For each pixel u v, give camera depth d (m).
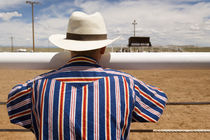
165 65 1.27
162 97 1.08
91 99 0.92
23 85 1.05
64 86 0.94
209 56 1.25
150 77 14.98
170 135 4.58
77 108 0.91
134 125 5.22
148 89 1.07
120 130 0.92
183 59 1.25
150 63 1.26
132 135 4.57
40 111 0.94
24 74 16.77
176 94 9.28
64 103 0.92
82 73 0.96
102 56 1.26
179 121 5.50
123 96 0.94
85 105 0.91
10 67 1.28
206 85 11.55
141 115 1.03
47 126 0.92
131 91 0.97
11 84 11.83
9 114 1.05
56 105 0.92
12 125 5.25
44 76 1.03
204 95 8.98
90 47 0.97
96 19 1.03
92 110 0.91
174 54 1.27
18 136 4.56
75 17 1.02
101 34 1.04
